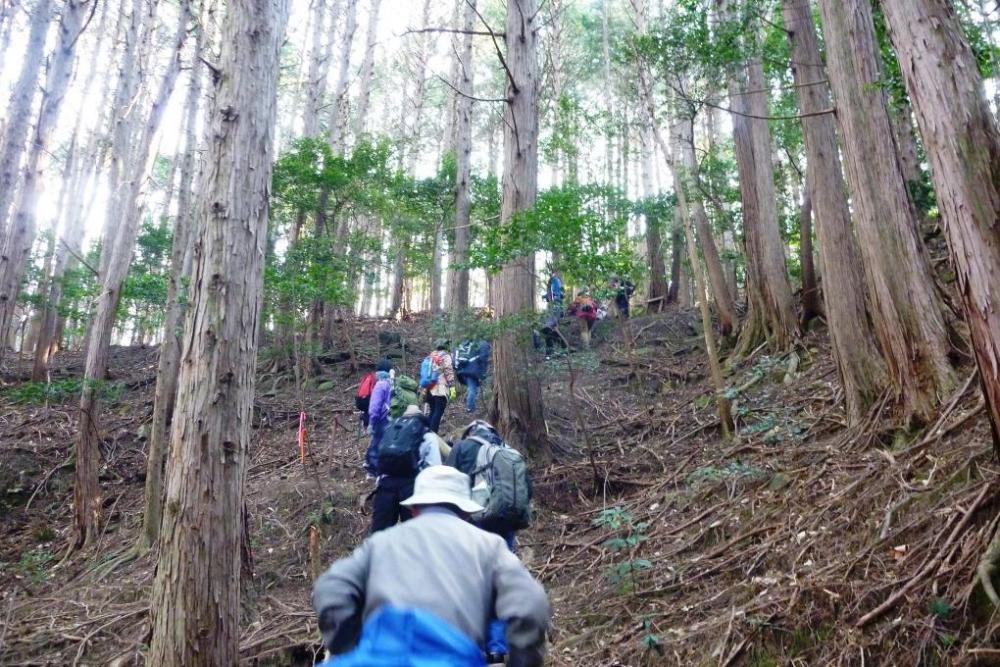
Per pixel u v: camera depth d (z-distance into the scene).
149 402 12.88
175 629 3.72
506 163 9.35
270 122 4.47
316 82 17.94
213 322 4.06
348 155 19.42
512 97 9.22
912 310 6.19
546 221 7.29
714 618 4.69
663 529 6.55
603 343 13.90
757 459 7.19
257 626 6.07
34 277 17.97
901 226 6.37
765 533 5.56
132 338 21.81
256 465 10.19
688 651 4.49
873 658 3.73
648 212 13.92
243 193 4.25
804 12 8.27
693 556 5.84
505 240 7.60
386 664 1.85
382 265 17.62
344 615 2.12
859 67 6.73
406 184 15.47
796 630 4.17
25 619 6.94
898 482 5.07
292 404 12.48
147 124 9.06
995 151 3.29
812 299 10.91
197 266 4.18
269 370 13.99
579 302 12.50
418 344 15.97
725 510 6.34
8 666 6.01
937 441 5.37
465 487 2.63
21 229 10.71
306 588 6.90
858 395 6.70
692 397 10.59
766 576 4.93
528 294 8.87
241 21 4.41
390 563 2.17
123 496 10.03
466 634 2.00
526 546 7.13
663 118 12.81
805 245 11.22
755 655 4.20
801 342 10.34
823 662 3.88
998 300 3.21
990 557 3.68
